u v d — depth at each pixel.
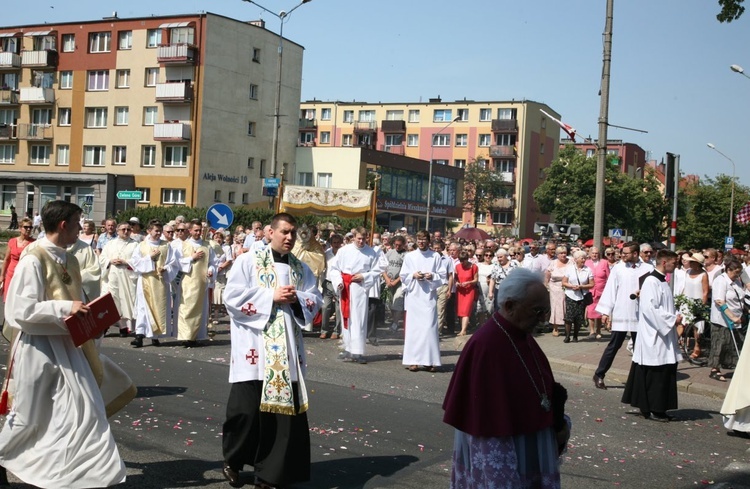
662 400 8.85
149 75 51.62
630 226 58.22
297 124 57.47
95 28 53.00
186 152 50.41
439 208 64.31
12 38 55.62
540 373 3.83
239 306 5.66
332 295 14.84
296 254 14.85
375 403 8.87
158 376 9.88
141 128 51.69
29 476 4.77
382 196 57.31
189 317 12.75
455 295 16.34
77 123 53.78
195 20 49.94
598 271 16.14
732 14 13.18
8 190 55.69
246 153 53.38
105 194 51.47
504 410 3.70
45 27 54.81
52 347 4.93
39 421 4.87
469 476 3.83
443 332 16.30
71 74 54.00
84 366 5.05
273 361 5.56
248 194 53.78
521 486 3.71
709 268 14.18
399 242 16.20
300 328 5.83
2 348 11.21
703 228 57.56
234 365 5.68
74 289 5.20
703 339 14.72
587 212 57.69
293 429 5.54
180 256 12.81
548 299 3.83
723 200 57.06
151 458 6.25
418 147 79.94
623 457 7.16
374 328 14.45
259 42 53.72
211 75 50.41
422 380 10.80
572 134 18.19
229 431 5.65
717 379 11.77
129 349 12.27
